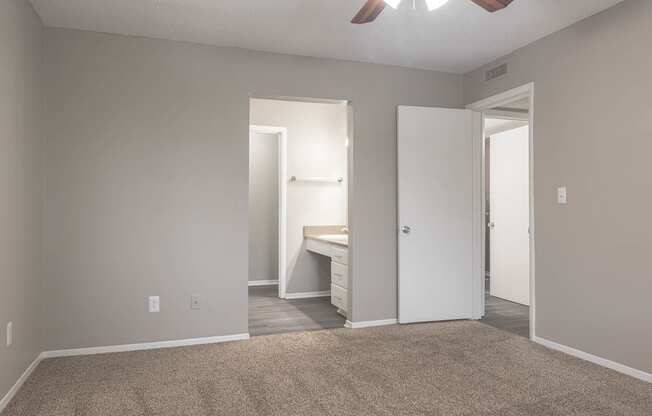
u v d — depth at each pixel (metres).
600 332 3.10
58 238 3.30
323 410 2.41
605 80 3.06
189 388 2.71
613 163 3.00
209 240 3.65
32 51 3.00
